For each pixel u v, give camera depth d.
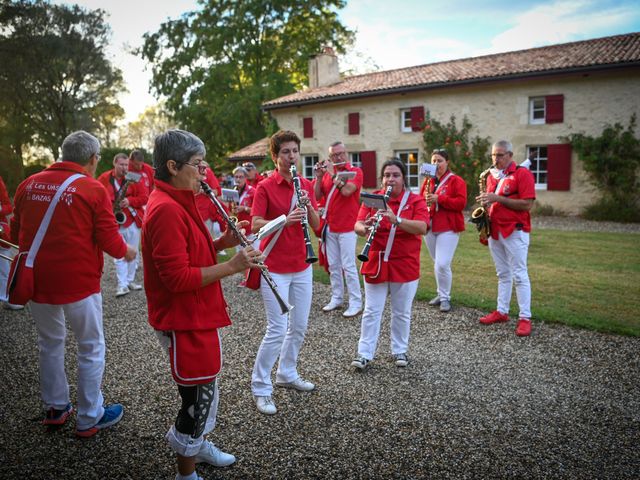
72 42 31.36
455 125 16.95
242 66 28.03
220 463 2.70
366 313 4.02
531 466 2.70
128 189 6.59
